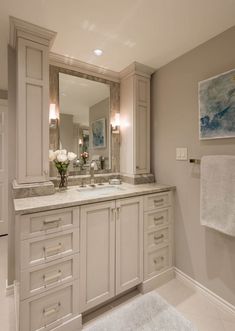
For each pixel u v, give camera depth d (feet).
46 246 4.48
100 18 4.93
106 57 6.79
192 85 6.35
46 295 4.47
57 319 4.60
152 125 7.93
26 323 4.22
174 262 7.02
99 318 5.20
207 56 5.90
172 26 5.26
